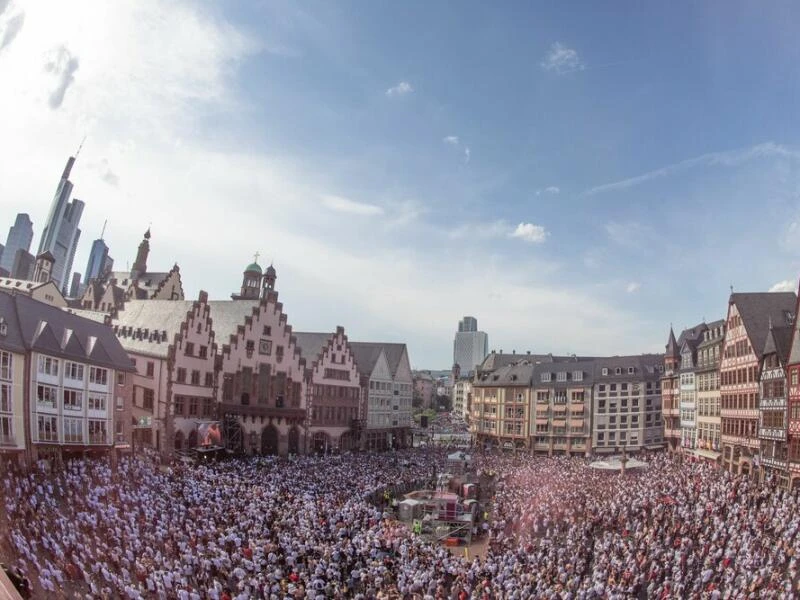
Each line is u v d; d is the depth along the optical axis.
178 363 85.06
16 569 30.38
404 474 86.44
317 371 112.00
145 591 33.69
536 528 58.69
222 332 99.56
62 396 59.31
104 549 37.16
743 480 66.75
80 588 32.34
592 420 131.25
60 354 58.59
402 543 48.81
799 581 37.34
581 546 50.81
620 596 37.09
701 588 40.00
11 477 44.50
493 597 40.09
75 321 65.50
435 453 113.38
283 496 57.47
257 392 100.31
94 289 133.75
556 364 139.62
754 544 44.28
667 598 38.06
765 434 74.00
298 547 43.00
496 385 145.75
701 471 76.19
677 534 50.59
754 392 77.88
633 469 82.94
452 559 47.72
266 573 38.72
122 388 69.38
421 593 39.72
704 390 96.31
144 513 44.94
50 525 38.34
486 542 64.69
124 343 88.94
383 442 131.50
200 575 37.31
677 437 106.50
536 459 106.12
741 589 37.34
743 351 81.50
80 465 51.53
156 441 82.19
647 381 127.56
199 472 61.88
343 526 50.19
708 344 95.50
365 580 40.47
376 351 132.00
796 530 45.53
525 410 139.38
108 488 47.34
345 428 117.50
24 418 54.69
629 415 128.38
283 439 104.12
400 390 138.50
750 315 81.81
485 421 148.25
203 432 86.19
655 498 61.44
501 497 73.00
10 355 53.09
